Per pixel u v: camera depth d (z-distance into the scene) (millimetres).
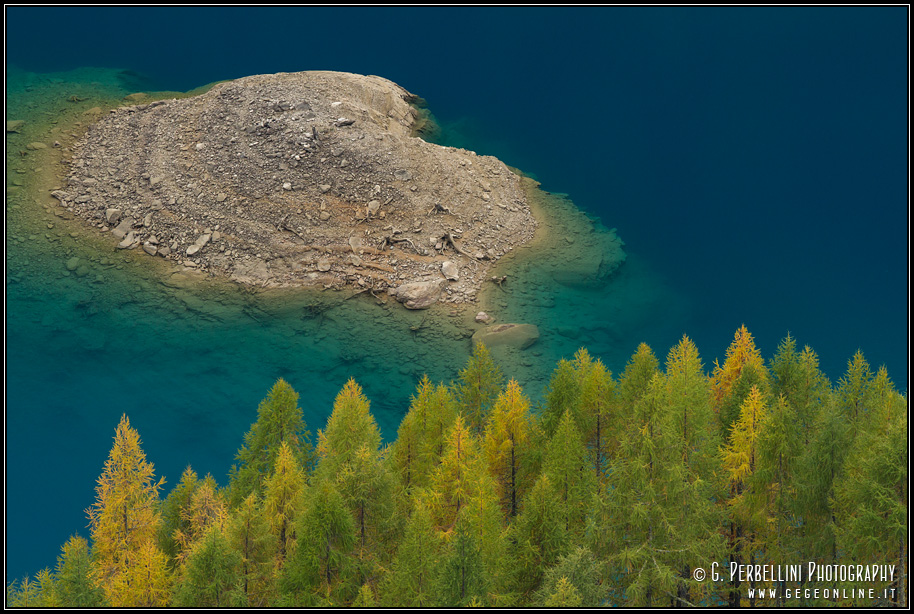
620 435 33781
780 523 30688
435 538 28438
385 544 29859
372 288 57812
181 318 55875
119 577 29766
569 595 26453
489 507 28359
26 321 54938
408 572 27672
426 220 62656
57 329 54531
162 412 49125
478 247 62469
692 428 30453
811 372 36000
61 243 61094
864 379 34750
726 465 31156
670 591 29312
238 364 52531
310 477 35000
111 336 54281
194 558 27828
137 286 58094
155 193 63781
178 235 61188
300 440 35531
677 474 28812
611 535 29656
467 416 37719
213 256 59969
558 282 60969
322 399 49844
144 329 54938
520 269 61719
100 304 56562
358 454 29766
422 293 57125
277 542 29406
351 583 28641
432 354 53531
